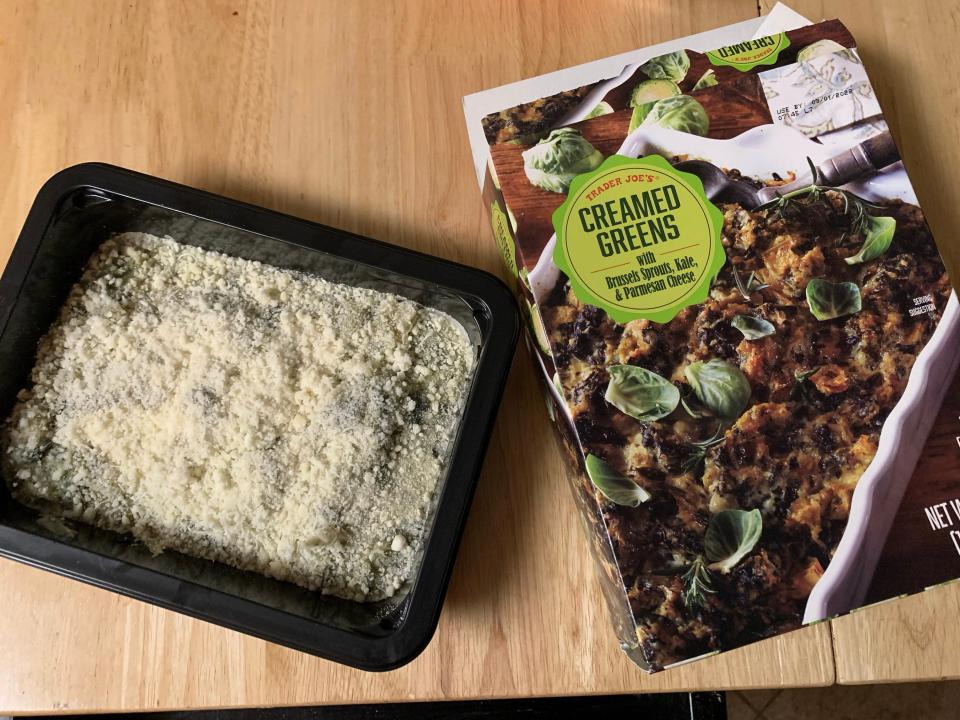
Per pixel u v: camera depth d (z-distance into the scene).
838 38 0.32
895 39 0.38
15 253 0.32
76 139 0.38
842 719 0.56
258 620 0.29
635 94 0.32
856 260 0.30
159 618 0.34
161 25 0.39
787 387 0.29
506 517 0.35
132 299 0.35
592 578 0.34
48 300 0.34
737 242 0.30
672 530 0.28
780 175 0.30
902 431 0.29
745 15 0.39
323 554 0.33
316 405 0.34
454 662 0.33
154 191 0.33
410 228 0.37
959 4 0.38
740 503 0.28
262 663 0.33
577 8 0.39
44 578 0.34
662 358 0.29
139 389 0.35
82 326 0.35
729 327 0.29
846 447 0.29
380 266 0.32
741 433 0.29
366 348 0.35
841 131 0.31
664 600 0.28
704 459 0.29
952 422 0.29
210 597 0.30
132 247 0.36
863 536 0.28
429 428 0.34
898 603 0.33
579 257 0.30
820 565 0.28
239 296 0.35
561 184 0.30
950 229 0.36
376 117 0.38
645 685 0.33
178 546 0.33
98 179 0.33
